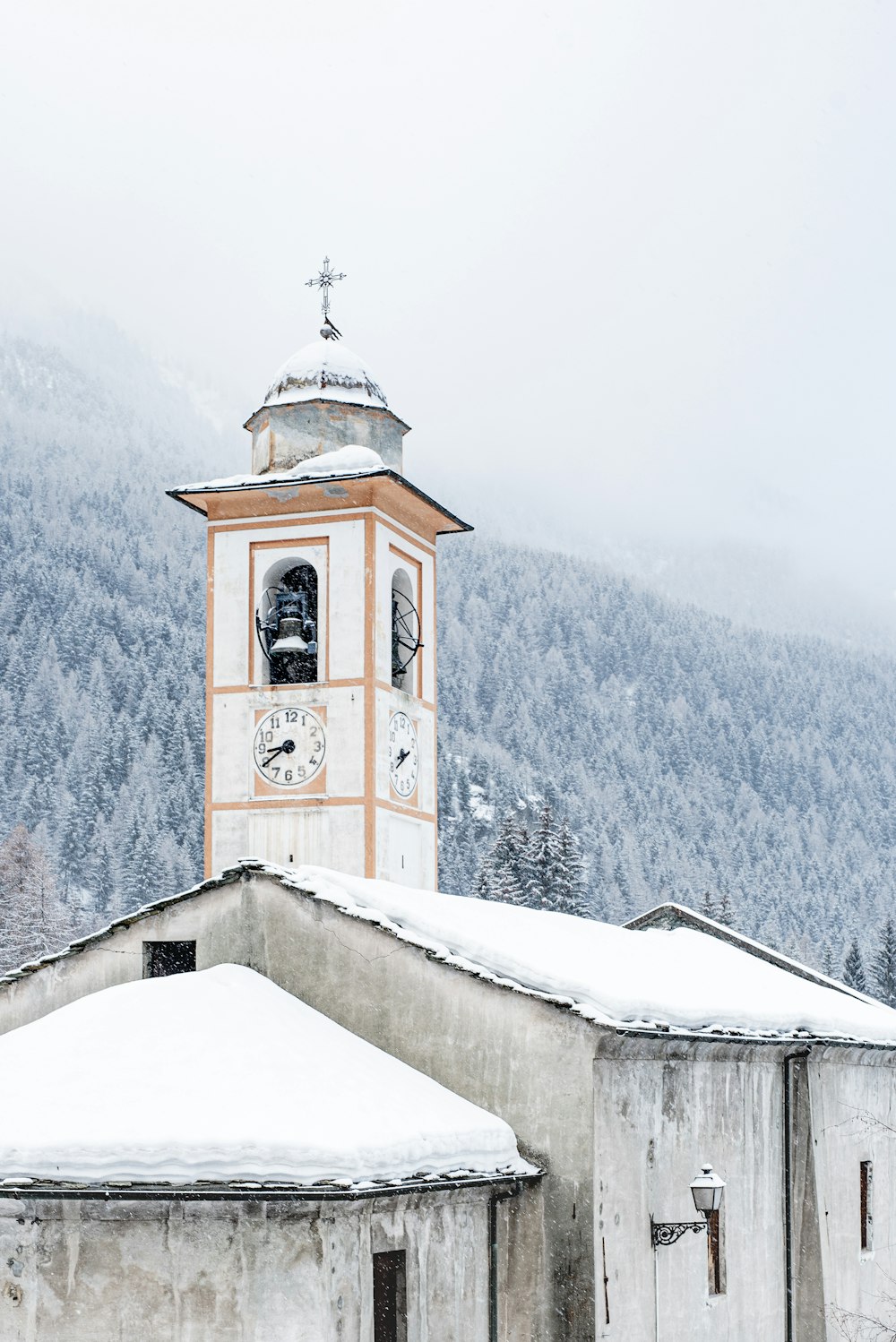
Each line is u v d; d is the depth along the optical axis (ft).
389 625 112.68
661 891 605.73
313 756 109.50
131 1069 67.41
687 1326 82.94
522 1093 75.66
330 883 81.10
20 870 395.75
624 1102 78.43
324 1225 62.80
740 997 95.45
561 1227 74.38
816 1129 98.99
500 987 76.33
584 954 88.79
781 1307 94.02
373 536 110.73
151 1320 63.16
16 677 622.95
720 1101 88.94
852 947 416.26
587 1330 73.46
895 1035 109.60
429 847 116.47
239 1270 62.85
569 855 311.27
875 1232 106.32
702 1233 85.66
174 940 82.07
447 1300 69.82
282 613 112.37
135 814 515.50
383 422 118.01
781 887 645.92
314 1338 62.18
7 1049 71.10
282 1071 68.13
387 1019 78.07
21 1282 64.13
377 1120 66.90
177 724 573.33
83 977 83.71
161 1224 63.57
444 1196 69.26
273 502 112.68
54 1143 63.26
